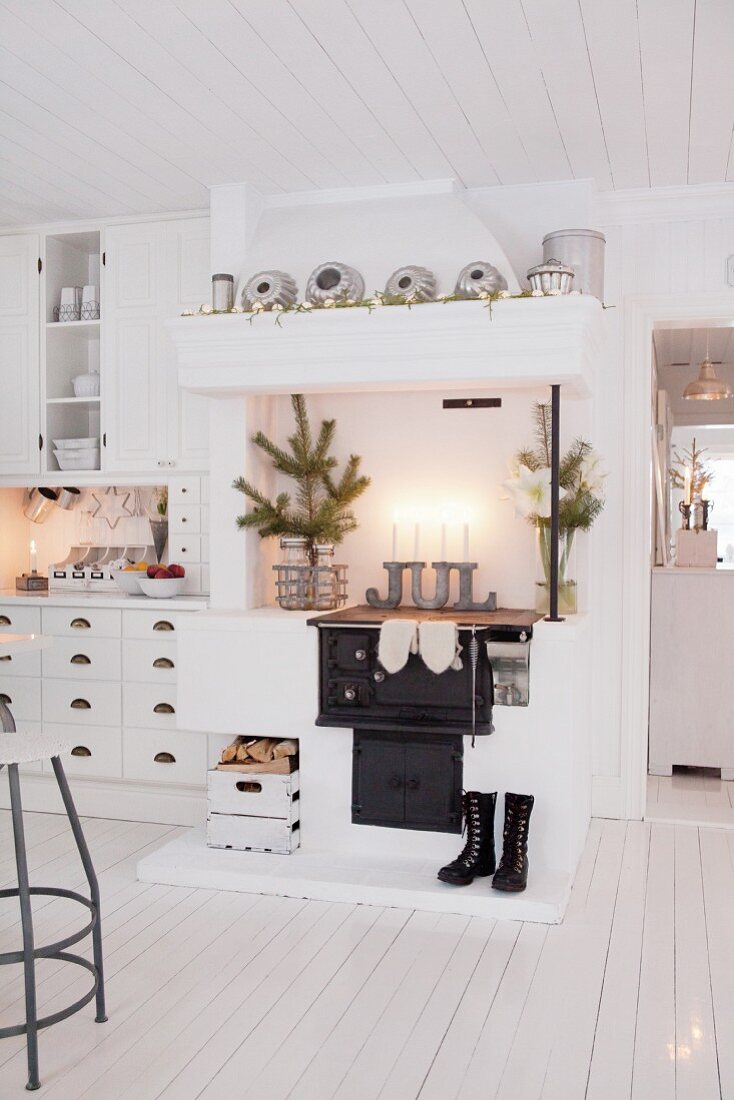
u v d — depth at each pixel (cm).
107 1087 230
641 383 441
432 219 398
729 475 949
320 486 445
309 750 382
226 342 389
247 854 378
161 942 312
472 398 429
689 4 277
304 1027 258
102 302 473
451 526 432
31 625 463
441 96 338
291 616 393
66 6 280
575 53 306
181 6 280
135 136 373
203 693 394
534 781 360
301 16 286
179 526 468
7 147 383
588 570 443
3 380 489
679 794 503
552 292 354
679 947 310
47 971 291
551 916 328
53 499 514
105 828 439
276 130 367
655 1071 238
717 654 536
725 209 429
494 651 354
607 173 411
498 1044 250
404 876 353
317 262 405
